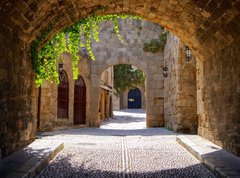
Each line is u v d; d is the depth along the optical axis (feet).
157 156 26.04
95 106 68.49
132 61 68.13
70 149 29.53
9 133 21.49
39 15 23.47
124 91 147.95
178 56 49.19
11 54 21.57
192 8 25.46
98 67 69.15
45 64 31.40
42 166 20.07
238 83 22.80
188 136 36.94
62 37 34.24
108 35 69.36
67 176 18.54
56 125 53.36
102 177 18.52
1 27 19.38
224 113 26.35
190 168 21.03
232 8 20.29
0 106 19.38
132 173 19.66
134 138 40.52
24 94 25.29
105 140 38.09
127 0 28.71
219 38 25.77
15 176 15.61
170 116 56.75
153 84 67.05
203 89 34.47
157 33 67.97
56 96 52.95
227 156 22.67
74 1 25.75
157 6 29.25
